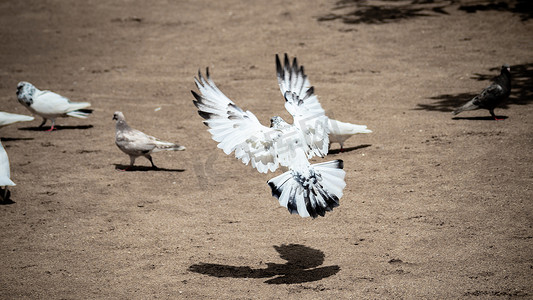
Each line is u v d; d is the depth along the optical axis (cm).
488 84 1820
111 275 853
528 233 914
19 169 1323
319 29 2559
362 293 770
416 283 789
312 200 726
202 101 738
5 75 2175
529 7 2666
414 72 1992
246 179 1237
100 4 3122
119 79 2088
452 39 2336
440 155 1280
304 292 781
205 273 850
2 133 1609
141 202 1131
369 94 1794
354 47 2308
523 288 762
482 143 1330
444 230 945
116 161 1376
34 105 1591
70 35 2681
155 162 1362
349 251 899
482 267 822
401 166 1238
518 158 1223
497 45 2234
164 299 777
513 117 1512
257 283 813
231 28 2653
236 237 970
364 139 1432
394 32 2461
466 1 2839
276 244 941
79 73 2175
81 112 1636
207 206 1103
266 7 2920
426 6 2806
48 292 806
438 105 1658
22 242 973
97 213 1084
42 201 1145
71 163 1361
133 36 2625
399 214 1017
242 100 1780
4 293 804
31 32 2744
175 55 2350
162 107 1781
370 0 2952
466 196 1064
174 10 2970
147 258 905
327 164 757
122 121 1292
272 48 2367
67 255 923
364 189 1138
